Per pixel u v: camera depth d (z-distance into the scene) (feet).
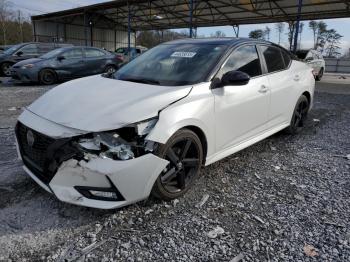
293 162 13.55
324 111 25.16
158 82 11.14
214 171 12.37
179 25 101.60
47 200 9.77
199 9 75.56
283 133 17.40
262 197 10.38
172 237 8.20
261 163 13.35
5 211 9.10
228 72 10.90
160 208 9.55
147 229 8.52
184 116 9.51
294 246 7.95
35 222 8.65
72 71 40.09
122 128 8.46
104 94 9.93
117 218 8.96
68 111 9.04
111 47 117.29
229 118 11.44
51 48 51.06
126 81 11.50
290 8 67.92
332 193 10.75
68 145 8.18
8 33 161.07
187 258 7.45
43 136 8.63
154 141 8.71
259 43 14.12
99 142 8.09
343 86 48.19
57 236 8.11
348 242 8.11
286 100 15.21
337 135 17.85
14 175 11.34
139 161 8.38
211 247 7.86
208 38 14.01
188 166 10.32
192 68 11.53
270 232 8.50
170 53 13.01
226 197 10.33
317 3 60.80
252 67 13.14
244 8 71.15
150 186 8.86
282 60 15.57
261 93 13.00
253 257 7.54
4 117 20.08
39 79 37.52
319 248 7.88
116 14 93.25
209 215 9.25
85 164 7.98
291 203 10.03
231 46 12.44
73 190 8.31
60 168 8.21
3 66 46.65
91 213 9.16
